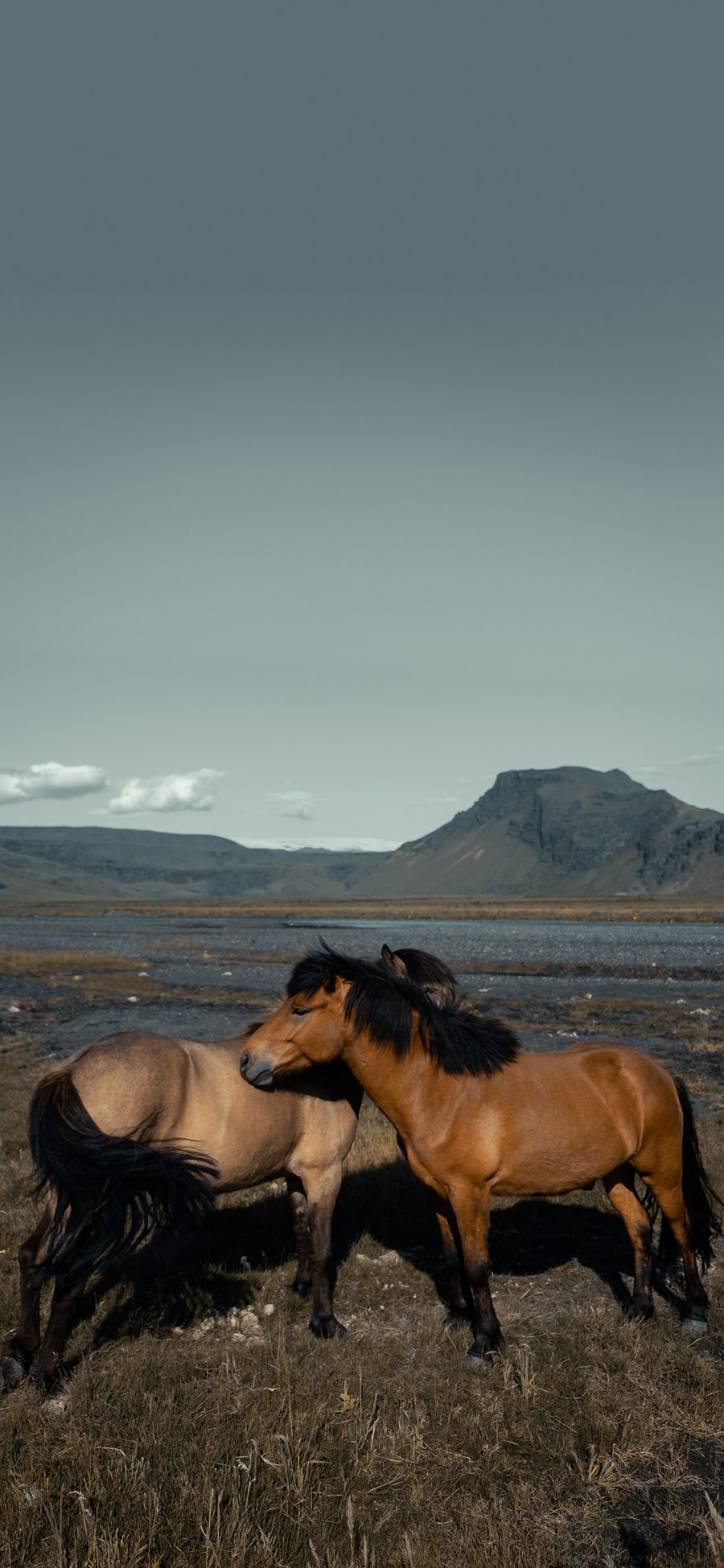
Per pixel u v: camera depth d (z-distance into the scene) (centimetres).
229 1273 648
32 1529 346
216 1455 402
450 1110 536
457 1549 358
